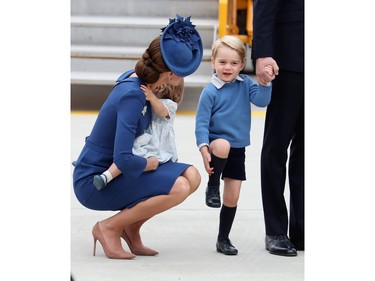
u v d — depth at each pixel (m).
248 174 21.66
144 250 14.68
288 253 14.89
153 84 14.05
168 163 14.32
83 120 28.98
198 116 14.58
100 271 13.49
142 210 14.05
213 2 33.78
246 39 34.94
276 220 15.17
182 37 13.92
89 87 37.50
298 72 14.77
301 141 15.33
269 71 14.26
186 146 24.69
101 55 31.75
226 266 14.09
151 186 13.95
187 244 15.54
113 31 32.72
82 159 14.32
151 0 33.84
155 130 14.27
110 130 14.11
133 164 13.60
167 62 13.73
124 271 13.53
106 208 14.33
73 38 32.78
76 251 14.77
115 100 13.93
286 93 14.84
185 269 13.80
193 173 14.19
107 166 14.27
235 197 14.77
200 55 14.16
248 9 34.97
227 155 14.33
